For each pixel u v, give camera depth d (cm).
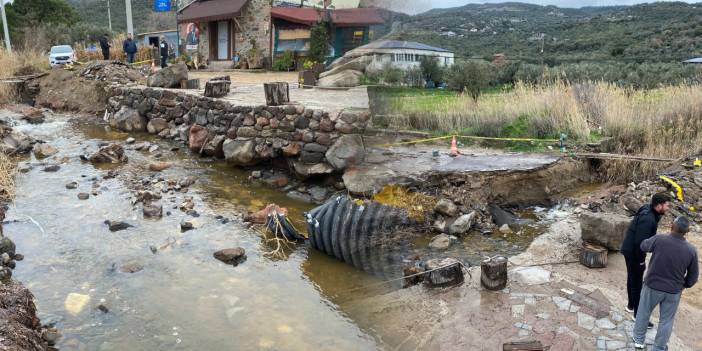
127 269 673
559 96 1338
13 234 770
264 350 517
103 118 1625
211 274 678
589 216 699
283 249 769
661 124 1202
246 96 1314
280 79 1991
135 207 886
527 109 1326
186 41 3012
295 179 1033
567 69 2009
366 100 1023
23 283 632
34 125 1512
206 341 531
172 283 648
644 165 1020
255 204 933
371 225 753
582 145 1133
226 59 2725
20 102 1838
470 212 844
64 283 638
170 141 1334
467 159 1002
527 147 1138
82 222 821
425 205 845
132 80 1767
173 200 933
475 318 552
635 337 487
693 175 938
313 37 1770
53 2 5388
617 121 1222
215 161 1177
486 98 1475
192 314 581
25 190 955
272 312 591
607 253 691
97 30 4203
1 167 1014
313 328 559
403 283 652
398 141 1137
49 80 1891
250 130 1084
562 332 516
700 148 1041
